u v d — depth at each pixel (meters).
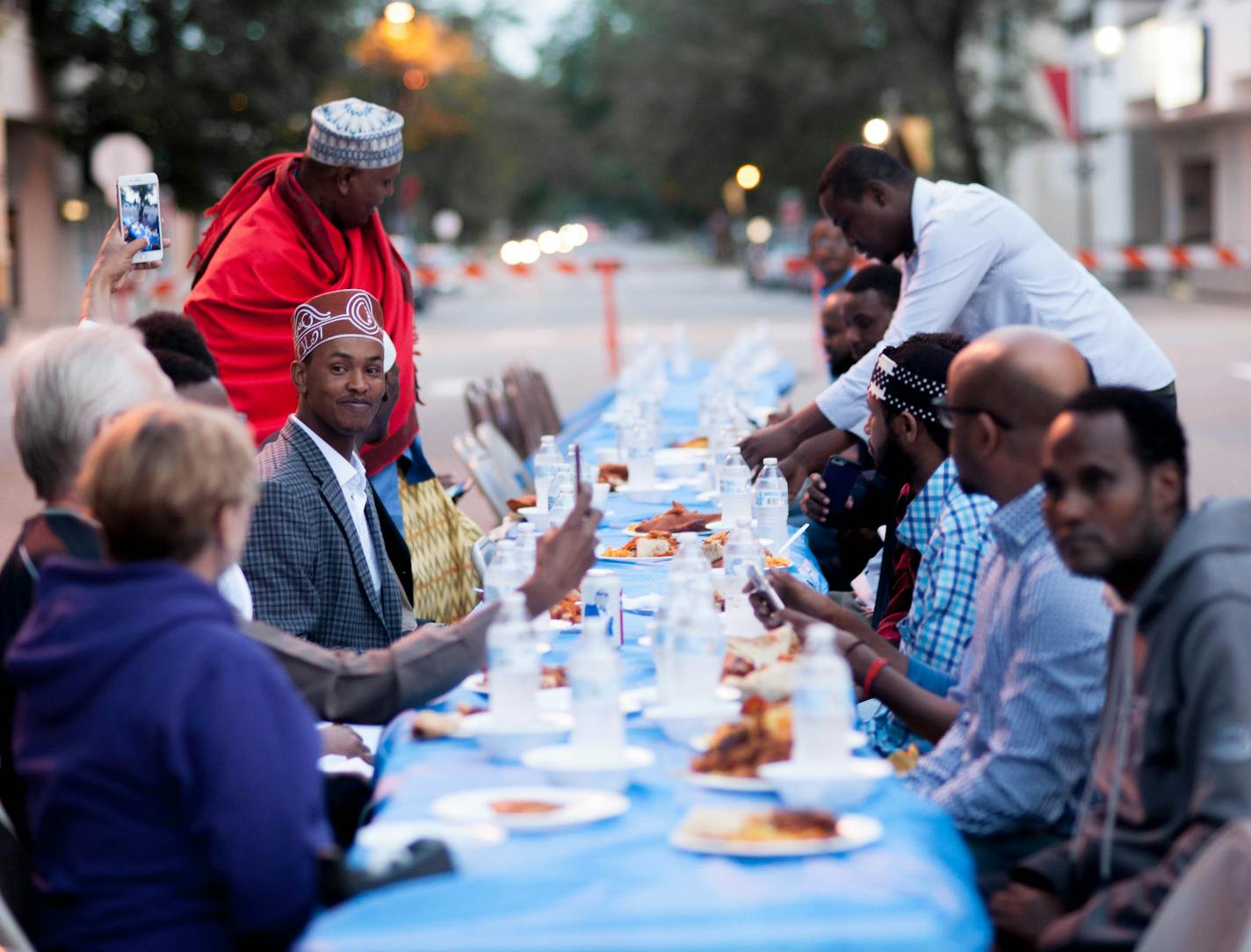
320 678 3.51
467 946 2.31
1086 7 41.47
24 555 3.18
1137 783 2.88
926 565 4.19
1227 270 35.62
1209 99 34.12
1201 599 2.73
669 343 26.16
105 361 3.18
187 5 33.88
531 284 61.53
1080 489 2.82
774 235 57.25
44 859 2.75
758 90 52.19
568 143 113.81
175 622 2.65
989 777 3.16
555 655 3.87
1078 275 6.00
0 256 30.25
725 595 4.17
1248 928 2.49
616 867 2.53
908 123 16.45
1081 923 2.77
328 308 4.59
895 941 2.31
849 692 2.90
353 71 38.50
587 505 3.61
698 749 3.11
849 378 5.93
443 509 6.34
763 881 2.46
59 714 2.68
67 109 34.62
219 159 34.47
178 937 2.64
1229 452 13.38
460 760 3.11
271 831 2.58
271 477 4.44
